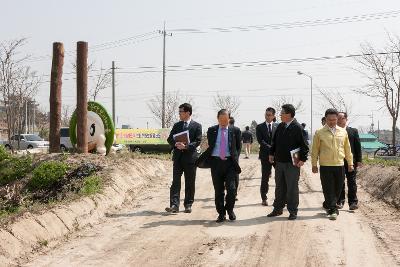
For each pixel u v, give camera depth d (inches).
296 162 327.6
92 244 281.0
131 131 1025.5
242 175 597.0
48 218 297.9
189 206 367.9
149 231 309.6
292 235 295.3
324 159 338.3
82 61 583.5
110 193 401.7
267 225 321.4
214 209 380.2
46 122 2721.5
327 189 339.9
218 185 331.3
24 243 262.2
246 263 243.6
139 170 527.8
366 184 505.7
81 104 584.1
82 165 499.2
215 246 273.4
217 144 330.0
